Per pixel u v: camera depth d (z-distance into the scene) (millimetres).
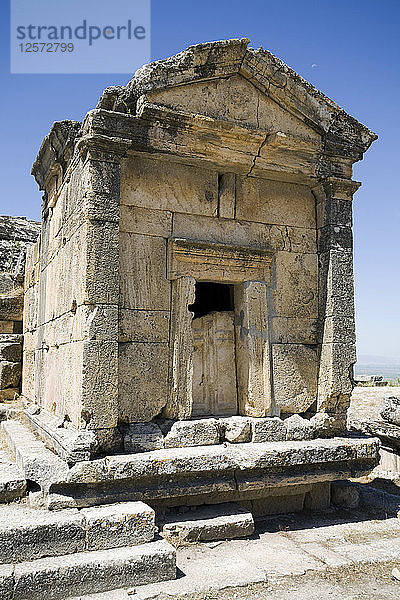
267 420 8219
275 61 8305
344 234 9023
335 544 7340
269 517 8367
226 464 7359
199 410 8430
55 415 8680
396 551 7090
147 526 6297
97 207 7301
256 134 8242
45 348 10008
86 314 7133
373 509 8844
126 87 7789
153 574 5961
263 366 8461
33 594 5457
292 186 9102
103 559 5797
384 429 11070
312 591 5980
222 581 6062
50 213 10250
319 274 9102
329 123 8828
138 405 7582
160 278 7918
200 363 8539
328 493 8867
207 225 8344
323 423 8641
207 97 8070
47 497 6508
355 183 9078
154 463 6914
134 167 7898
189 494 7250
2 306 14078
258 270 8633
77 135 8039
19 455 7520
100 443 7023
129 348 7594
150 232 7914
